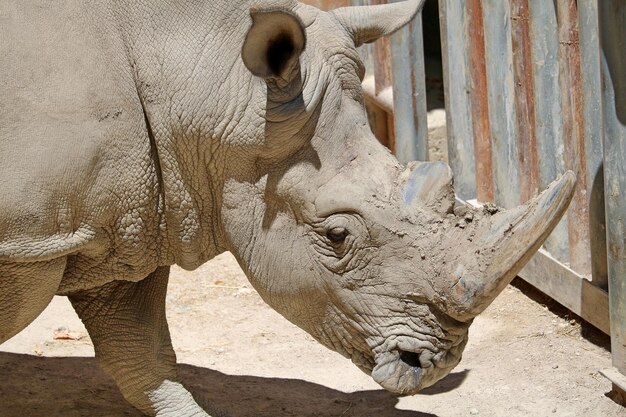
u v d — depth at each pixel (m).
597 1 7.68
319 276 6.40
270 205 6.46
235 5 6.47
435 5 13.41
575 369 8.37
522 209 5.94
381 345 6.33
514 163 9.70
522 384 8.20
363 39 6.70
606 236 7.98
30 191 6.31
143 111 6.59
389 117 12.15
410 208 6.16
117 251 6.82
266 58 6.09
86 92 6.40
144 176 6.62
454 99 10.41
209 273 10.58
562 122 8.85
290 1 6.49
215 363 8.84
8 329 6.82
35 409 8.10
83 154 6.39
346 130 6.33
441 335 6.25
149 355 7.52
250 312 9.78
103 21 6.52
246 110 6.38
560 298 9.01
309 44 6.37
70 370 8.74
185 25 6.50
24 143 6.30
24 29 6.38
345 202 6.21
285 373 8.64
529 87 9.25
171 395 7.59
